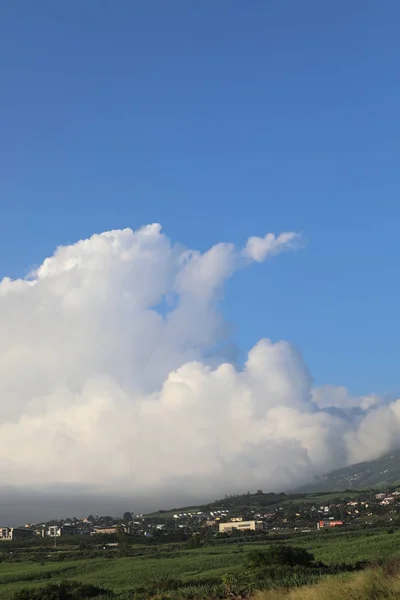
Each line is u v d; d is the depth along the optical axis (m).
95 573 101.62
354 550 95.00
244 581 45.88
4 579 102.25
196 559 108.31
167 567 99.88
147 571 97.12
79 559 132.75
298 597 27.08
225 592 39.53
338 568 55.44
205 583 55.12
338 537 131.75
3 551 172.88
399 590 24.50
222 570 84.94
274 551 63.09
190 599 39.56
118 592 58.62
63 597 56.34
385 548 94.31
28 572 107.69
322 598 25.88
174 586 55.56
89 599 52.84
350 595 25.31
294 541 135.50
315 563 63.22
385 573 27.66
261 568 51.62
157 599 40.66
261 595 31.28
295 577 42.03
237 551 121.75
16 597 57.31
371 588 25.66
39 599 55.72
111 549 158.38
